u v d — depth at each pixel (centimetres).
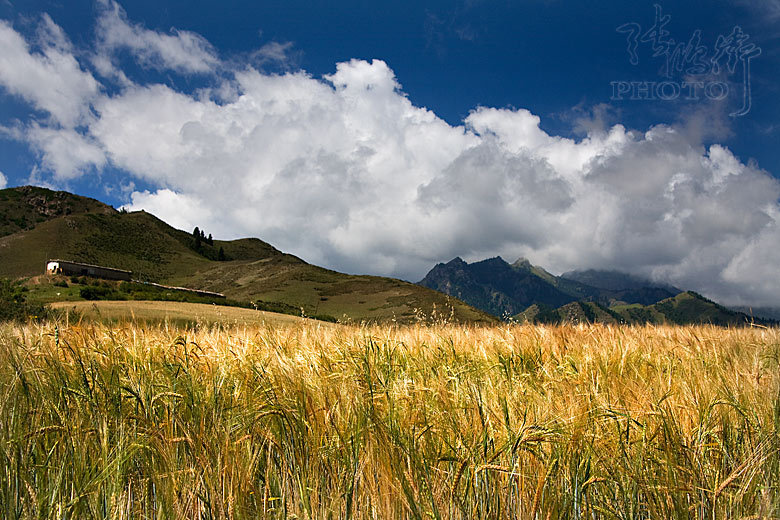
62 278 8994
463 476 225
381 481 214
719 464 248
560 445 236
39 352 344
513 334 667
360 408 258
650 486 227
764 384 337
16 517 198
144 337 478
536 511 218
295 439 248
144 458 234
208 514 211
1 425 233
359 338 551
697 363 449
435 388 321
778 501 213
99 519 200
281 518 211
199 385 308
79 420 251
